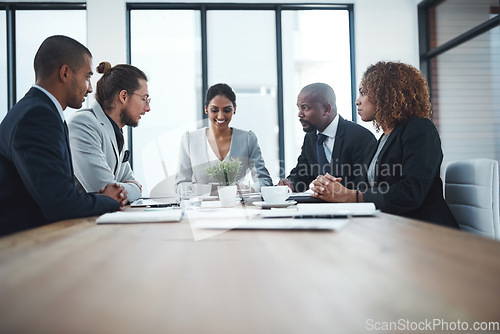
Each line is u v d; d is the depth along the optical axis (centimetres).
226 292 40
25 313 34
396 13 484
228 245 66
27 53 468
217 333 30
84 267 51
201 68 482
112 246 67
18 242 71
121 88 215
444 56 453
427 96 182
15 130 127
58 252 62
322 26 493
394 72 181
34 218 134
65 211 121
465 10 419
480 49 403
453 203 171
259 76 491
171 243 69
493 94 391
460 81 431
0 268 51
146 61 479
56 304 36
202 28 478
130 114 221
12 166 132
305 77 493
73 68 159
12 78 466
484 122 404
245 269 49
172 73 482
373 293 38
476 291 38
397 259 53
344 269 48
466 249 59
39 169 123
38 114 131
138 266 52
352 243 66
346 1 480
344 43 495
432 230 79
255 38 489
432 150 161
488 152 398
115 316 33
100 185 196
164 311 35
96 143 203
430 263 50
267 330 30
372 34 482
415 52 485
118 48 455
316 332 29
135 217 100
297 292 39
